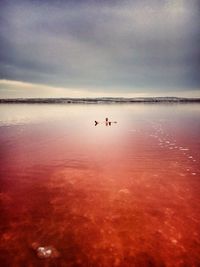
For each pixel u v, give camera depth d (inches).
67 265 161.2
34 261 164.9
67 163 401.1
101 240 187.6
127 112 1930.4
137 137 658.8
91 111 2153.1
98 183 308.0
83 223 212.1
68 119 1280.8
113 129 835.4
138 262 163.6
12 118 1328.7
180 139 620.1
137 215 225.5
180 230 200.1
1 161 414.9
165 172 350.6
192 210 233.9
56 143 580.4
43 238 190.1
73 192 279.9
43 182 312.3
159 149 501.0
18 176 336.5
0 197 266.5
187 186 296.4
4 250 175.8
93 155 454.9
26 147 532.4
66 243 184.1
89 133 746.8
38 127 906.7
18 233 197.0
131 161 411.2
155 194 272.8
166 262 163.5
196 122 1056.2
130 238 190.1
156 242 184.7
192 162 401.7
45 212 231.8
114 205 246.1
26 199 261.0
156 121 1120.8
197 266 159.8
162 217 221.3
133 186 297.4
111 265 160.9
